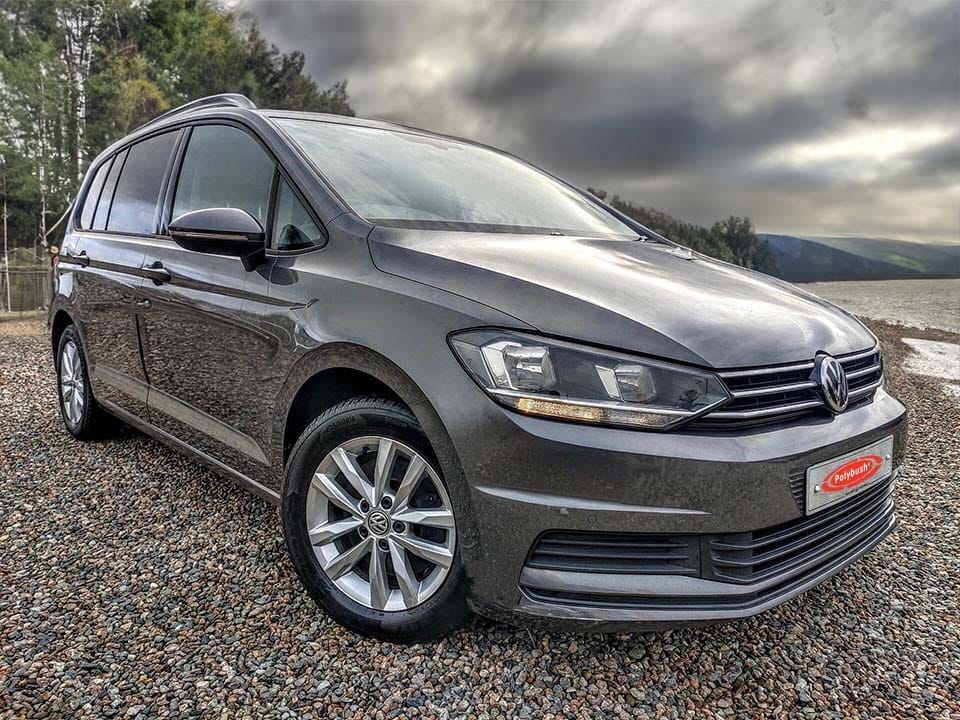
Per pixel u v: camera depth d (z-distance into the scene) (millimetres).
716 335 1666
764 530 1650
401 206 2273
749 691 1783
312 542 1983
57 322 3766
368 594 1921
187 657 1828
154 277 2695
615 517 1533
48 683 1703
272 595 2154
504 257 1934
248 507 2828
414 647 1886
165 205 2883
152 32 34844
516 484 1571
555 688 1752
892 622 2160
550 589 1588
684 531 1552
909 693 1802
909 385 6758
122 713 1605
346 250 2004
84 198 3768
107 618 2008
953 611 2244
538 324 1618
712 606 1604
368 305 1834
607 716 1663
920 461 3980
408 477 1792
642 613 1582
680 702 1727
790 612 2201
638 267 2129
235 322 2258
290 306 2043
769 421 1681
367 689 1722
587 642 1942
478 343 1622
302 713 1631
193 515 2742
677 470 1524
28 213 34219
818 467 1699
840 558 1894
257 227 2105
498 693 1724
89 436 3637
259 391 2193
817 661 1929
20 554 2398
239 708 1640
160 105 31969
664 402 1554
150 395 2873
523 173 3152
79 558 2375
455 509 1668
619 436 1535
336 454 1915
